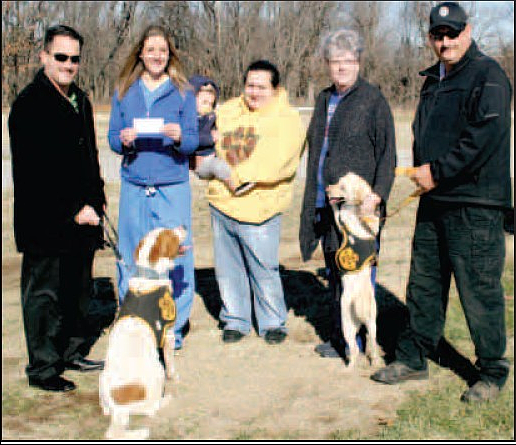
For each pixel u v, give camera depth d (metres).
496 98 3.52
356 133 4.20
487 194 3.68
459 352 4.62
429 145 3.86
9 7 27.11
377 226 4.18
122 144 4.38
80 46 3.85
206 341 4.97
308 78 39.09
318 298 5.96
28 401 3.95
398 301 5.79
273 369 4.43
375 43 38.53
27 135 3.75
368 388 4.11
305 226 4.53
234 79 38.38
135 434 3.24
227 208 4.76
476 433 3.52
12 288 6.21
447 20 3.57
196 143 4.39
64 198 3.90
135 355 3.27
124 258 4.57
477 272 3.78
